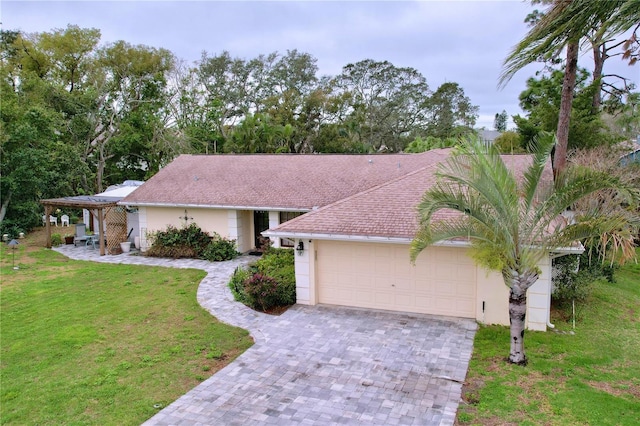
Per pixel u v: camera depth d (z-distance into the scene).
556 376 9.42
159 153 42.59
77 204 23.11
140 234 23.66
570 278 14.12
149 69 43.19
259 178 23.23
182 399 8.92
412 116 66.06
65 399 9.02
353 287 14.24
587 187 8.95
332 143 51.50
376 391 9.09
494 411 8.16
